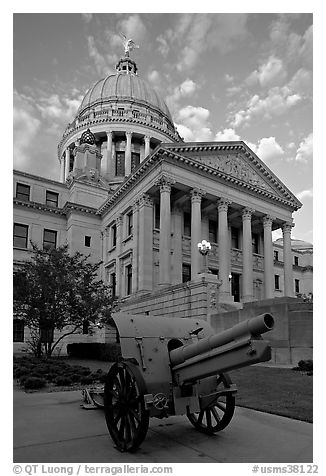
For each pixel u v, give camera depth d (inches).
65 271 954.7
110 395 259.4
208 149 1391.5
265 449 240.8
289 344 742.5
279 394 427.2
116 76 2632.9
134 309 1246.3
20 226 1593.3
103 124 2301.9
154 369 261.0
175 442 254.8
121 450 238.2
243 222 1498.5
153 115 2468.0
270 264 1557.6
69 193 1797.5
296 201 1680.6
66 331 1402.6
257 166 1577.3
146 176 1353.3
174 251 1396.4
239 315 841.5
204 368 244.2
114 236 1626.5
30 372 616.4
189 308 987.3
